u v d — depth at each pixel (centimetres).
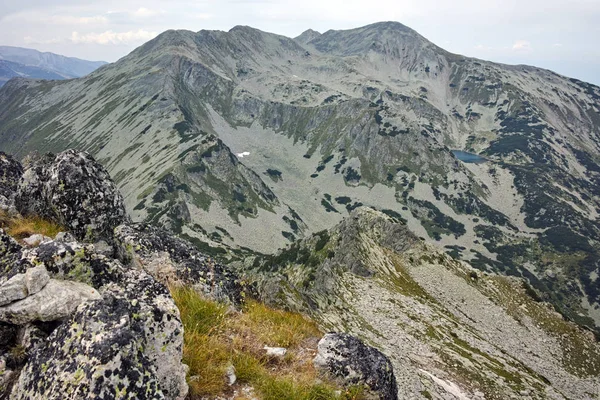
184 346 979
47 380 706
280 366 1102
